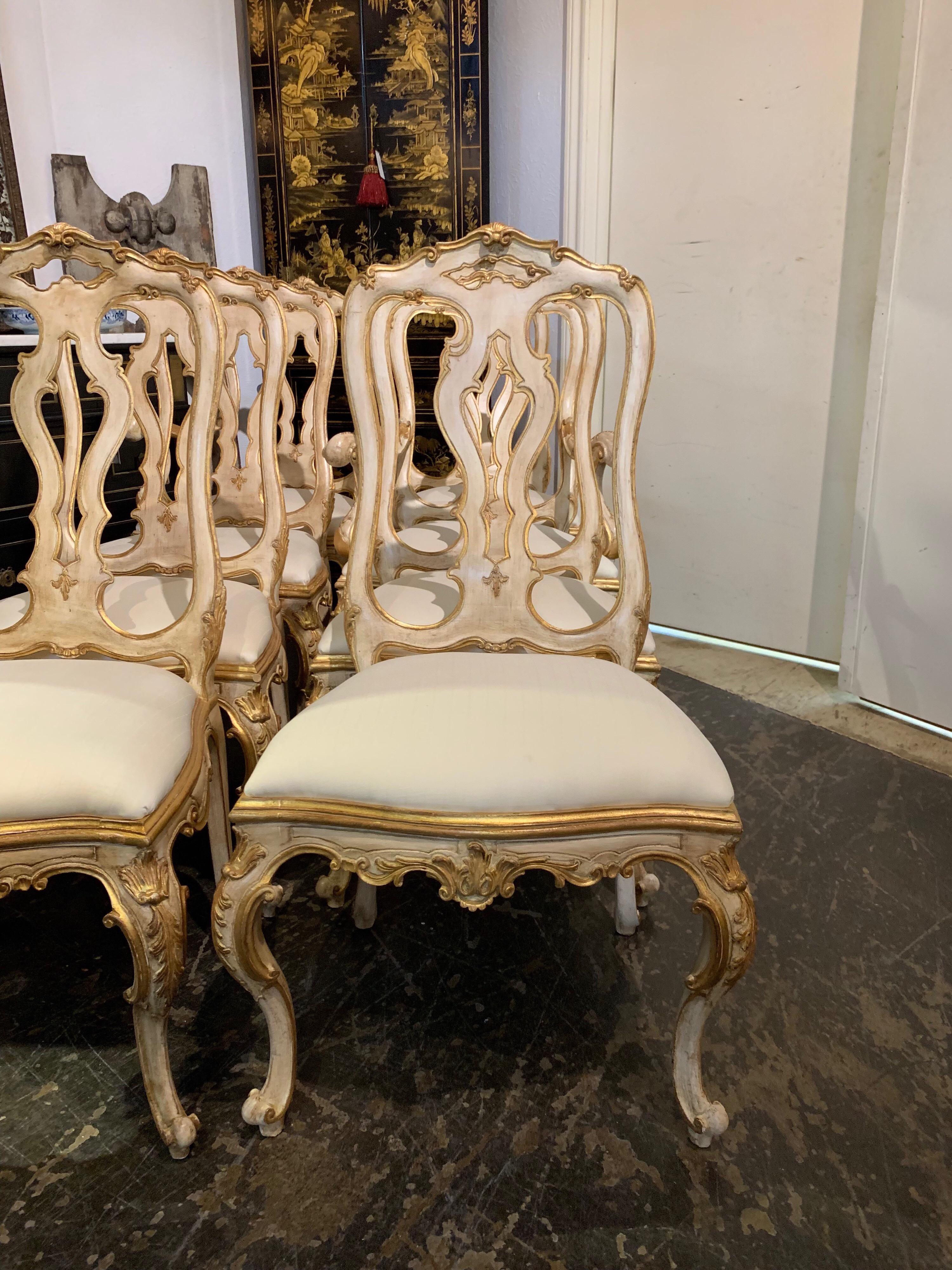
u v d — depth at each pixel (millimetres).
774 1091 1109
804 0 2260
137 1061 1151
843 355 2418
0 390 1959
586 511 1341
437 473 3172
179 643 1181
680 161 2578
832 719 2285
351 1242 913
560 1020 1232
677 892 1548
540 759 910
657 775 915
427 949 1382
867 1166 1008
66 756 914
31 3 2625
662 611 3016
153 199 3051
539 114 2887
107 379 1144
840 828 1743
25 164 2686
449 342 1140
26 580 1177
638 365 1124
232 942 949
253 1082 1114
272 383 1499
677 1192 973
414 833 903
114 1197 961
